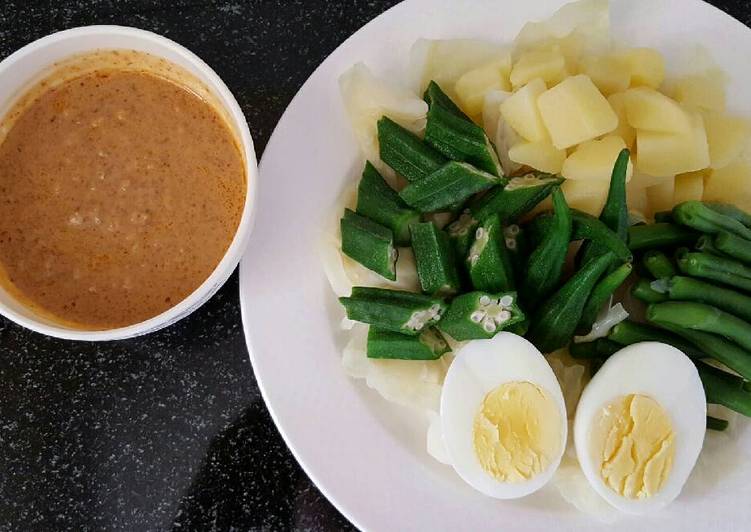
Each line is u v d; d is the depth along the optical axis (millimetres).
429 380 194
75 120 192
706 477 191
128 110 193
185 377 205
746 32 203
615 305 196
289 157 196
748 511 187
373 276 198
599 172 192
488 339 185
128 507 200
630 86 202
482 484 182
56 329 171
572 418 193
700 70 204
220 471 202
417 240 193
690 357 196
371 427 189
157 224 190
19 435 203
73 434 203
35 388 205
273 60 218
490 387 183
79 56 188
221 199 191
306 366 190
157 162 191
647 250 200
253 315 191
